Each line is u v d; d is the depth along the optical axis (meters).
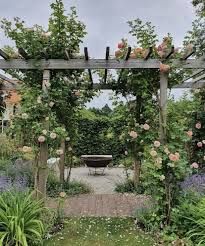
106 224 4.54
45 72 4.75
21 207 3.58
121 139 6.41
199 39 5.67
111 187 7.52
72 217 4.85
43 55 4.68
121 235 4.06
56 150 5.12
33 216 3.65
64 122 6.42
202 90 6.73
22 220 3.41
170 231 3.98
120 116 6.49
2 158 7.92
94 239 3.93
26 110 4.65
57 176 7.35
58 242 3.80
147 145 4.81
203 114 6.65
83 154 12.02
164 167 4.30
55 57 4.73
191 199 4.32
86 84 6.27
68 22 4.81
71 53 4.75
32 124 4.68
